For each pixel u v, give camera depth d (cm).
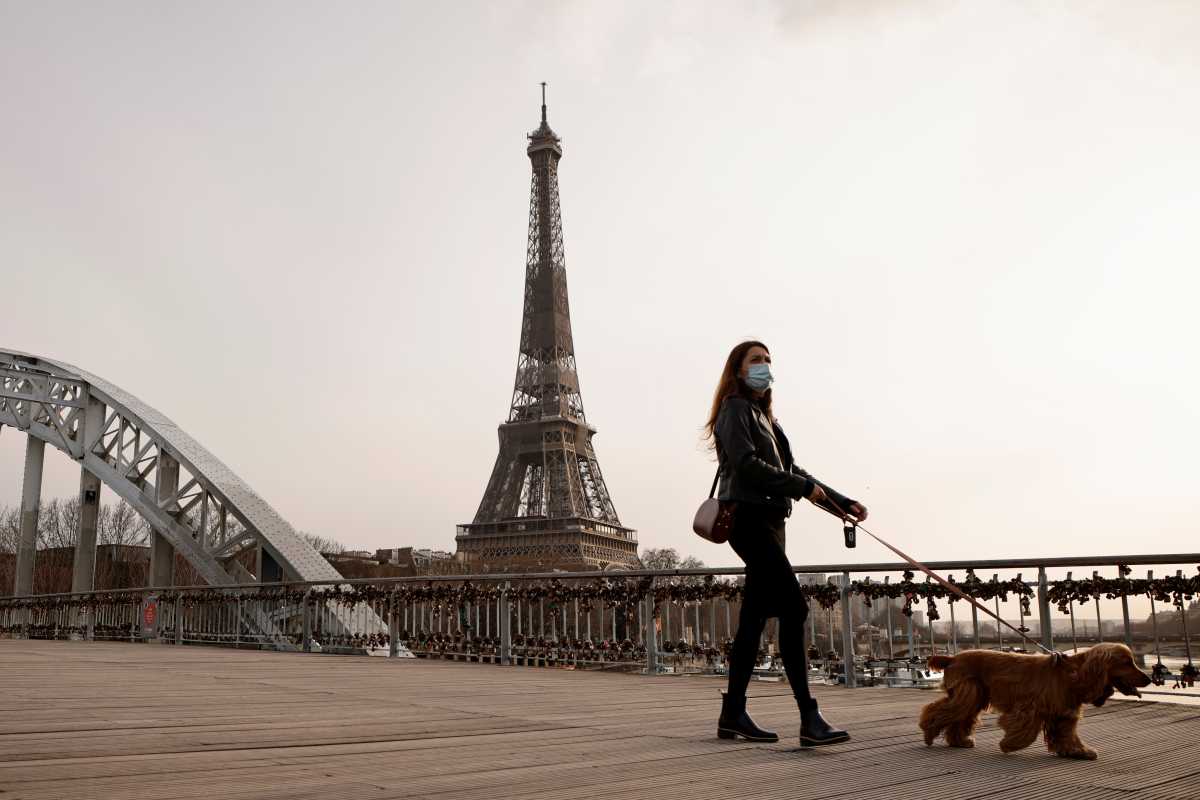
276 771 343
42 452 2902
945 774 359
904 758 403
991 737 477
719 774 352
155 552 2505
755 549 460
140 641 2117
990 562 824
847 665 908
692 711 609
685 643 1055
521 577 1262
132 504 2559
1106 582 757
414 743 432
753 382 479
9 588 6750
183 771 339
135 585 6625
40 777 320
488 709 605
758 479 454
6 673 834
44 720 491
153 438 2531
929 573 456
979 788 328
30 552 2830
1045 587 795
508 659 1259
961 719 432
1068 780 348
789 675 450
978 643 832
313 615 1658
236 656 1296
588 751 412
